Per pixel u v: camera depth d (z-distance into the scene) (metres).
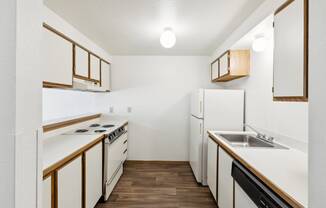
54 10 1.96
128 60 3.93
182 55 3.90
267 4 1.73
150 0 1.77
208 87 3.91
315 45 0.54
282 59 1.40
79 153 1.79
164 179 3.16
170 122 3.94
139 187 2.87
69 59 2.12
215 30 2.53
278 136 2.12
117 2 1.81
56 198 1.42
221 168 2.11
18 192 0.49
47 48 1.73
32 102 0.55
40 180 0.59
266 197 1.15
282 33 1.40
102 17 2.14
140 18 2.16
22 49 0.50
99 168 2.31
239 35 2.38
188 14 2.06
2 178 0.48
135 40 2.97
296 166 1.39
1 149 0.48
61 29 2.14
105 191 2.44
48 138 2.20
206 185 2.95
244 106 2.97
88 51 2.68
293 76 1.28
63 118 2.79
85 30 2.54
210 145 2.62
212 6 1.88
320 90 0.52
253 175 1.39
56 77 1.88
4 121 0.48
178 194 2.68
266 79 2.37
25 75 0.52
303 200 0.93
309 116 0.57
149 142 3.95
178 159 3.95
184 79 3.92
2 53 0.48
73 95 3.19
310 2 0.57
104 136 2.46
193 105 3.41
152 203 2.45
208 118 2.96
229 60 2.81
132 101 3.94
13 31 0.48
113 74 3.93
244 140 2.57
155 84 3.93
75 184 1.72
